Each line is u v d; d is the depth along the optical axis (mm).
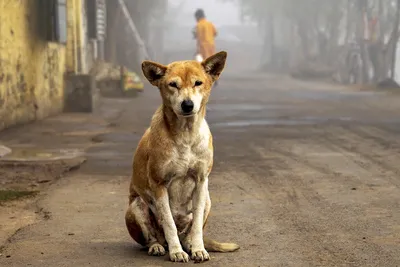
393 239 6223
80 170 10227
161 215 5477
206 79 5383
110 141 13141
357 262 5523
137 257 5684
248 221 6980
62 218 7223
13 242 6281
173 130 5340
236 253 5785
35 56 16750
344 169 9969
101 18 24672
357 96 25281
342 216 7152
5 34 14555
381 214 7219
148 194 5578
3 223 7062
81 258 5719
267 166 10305
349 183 8930
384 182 8984
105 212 7492
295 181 9117
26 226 6910
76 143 12891
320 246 6008
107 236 6465
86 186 9008
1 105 14391
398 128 14812
